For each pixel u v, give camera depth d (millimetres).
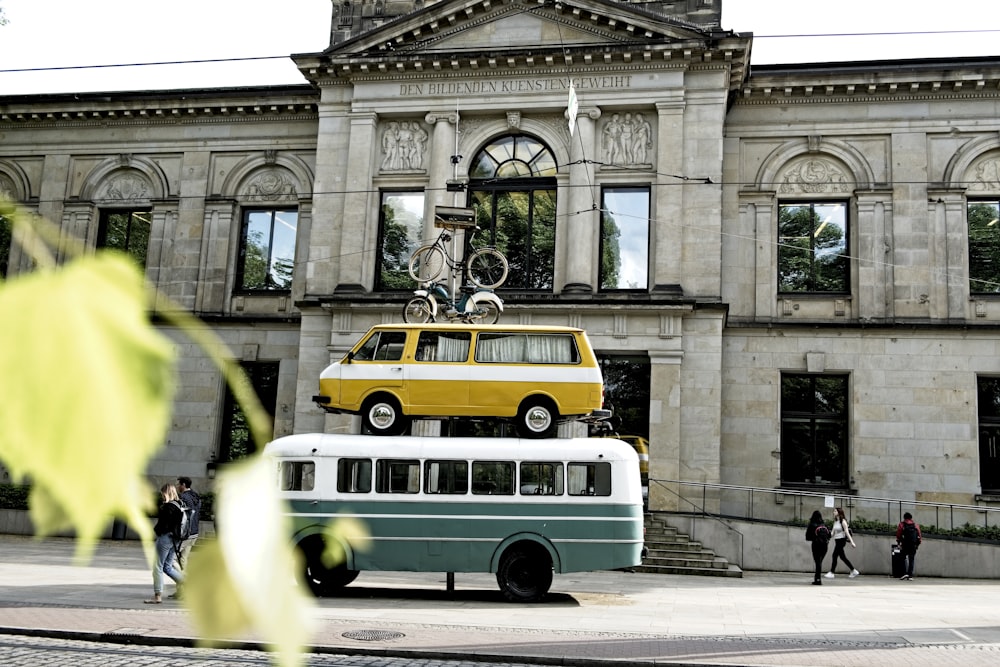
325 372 19656
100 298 525
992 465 30641
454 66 32375
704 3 31766
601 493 18672
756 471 31516
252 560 593
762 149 33625
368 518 18484
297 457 18734
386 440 18875
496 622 15859
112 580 20609
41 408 481
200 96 36562
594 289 30938
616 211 31453
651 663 12461
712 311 29844
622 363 30453
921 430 30891
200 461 33469
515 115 32188
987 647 14133
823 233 33000
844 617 17641
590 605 18562
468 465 18750
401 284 32406
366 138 33031
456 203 32156
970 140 32219
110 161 37594
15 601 16750
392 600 18438
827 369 31750
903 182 32344
